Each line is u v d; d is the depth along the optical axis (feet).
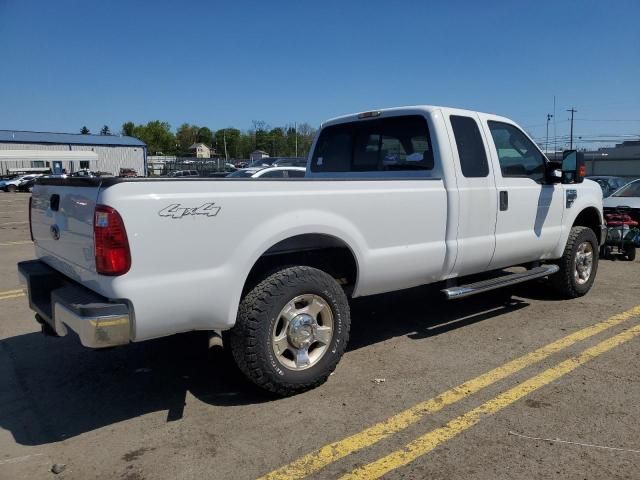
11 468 10.30
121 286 10.51
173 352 16.30
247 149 373.40
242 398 13.05
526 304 20.84
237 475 9.93
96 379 14.46
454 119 16.70
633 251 31.09
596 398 12.62
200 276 11.33
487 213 17.06
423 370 14.49
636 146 180.24
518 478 9.62
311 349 13.39
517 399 12.64
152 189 10.77
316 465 10.16
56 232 12.91
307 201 12.81
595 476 9.62
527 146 19.11
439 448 10.64
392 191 14.52
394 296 22.33
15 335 18.30
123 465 10.33
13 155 199.93
